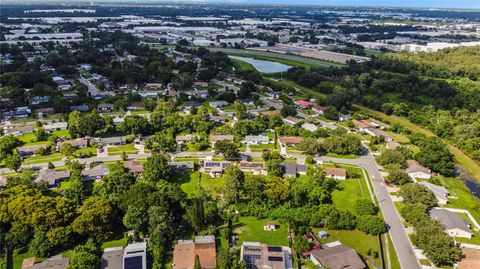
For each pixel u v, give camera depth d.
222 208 133.38
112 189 139.12
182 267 107.25
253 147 193.75
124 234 122.31
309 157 179.25
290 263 111.50
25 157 174.38
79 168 160.12
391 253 118.75
